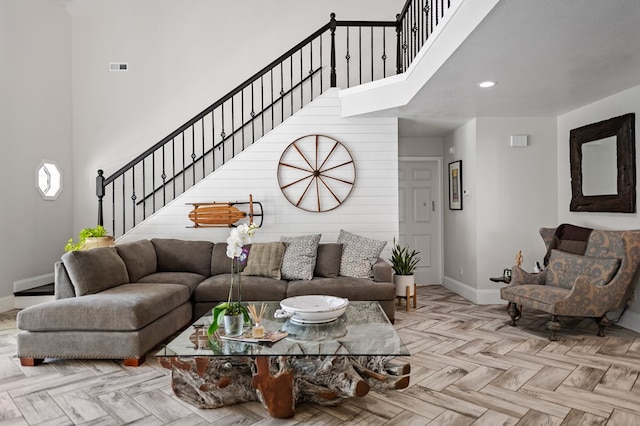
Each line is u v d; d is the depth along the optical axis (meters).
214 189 5.12
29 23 5.23
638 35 2.78
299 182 5.14
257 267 4.45
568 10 2.43
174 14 6.20
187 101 6.19
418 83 4.04
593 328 4.09
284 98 6.31
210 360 2.50
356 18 6.41
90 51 6.09
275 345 2.39
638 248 3.72
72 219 6.02
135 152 6.14
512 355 3.31
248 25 6.29
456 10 2.95
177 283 4.08
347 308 3.26
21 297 4.88
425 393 2.62
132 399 2.56
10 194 4.89
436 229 6.63
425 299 5.48
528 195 5.24
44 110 5.49
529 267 5.24
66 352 3.08
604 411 2.39
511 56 3.15
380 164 5.18
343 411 2.40
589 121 4.62
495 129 5.22
